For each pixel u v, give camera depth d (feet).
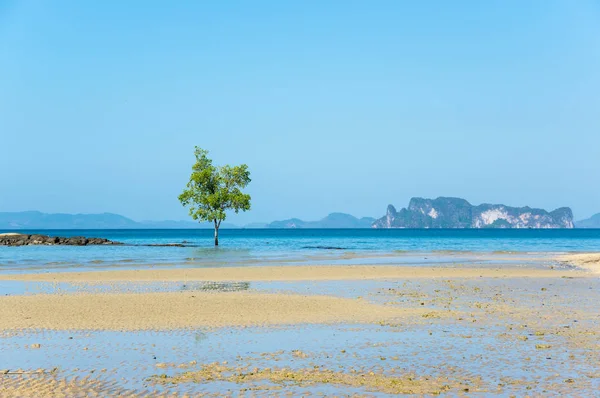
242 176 274.57
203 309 80.59
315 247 317.22
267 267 163.84
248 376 47.39
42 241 330.13
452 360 52.31
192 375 47.60
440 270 155.22
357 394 42.96
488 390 43.80
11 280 125.70
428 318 74.13
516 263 186.91
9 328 66.59
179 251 261.24
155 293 100.27
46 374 47.73
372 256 228.02
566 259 206.08
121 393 42.96
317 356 53.93
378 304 86.84
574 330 65.92
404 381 46.06
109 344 58.65
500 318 74.18
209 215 272.72
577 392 43.24
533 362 51.55
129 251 260.01
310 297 94.53
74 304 85.05
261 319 72.90
